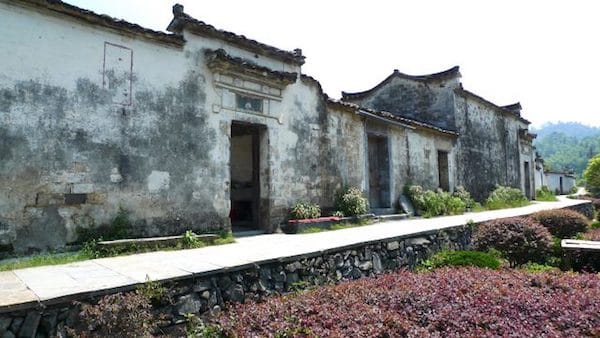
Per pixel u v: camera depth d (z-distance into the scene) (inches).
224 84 310.2
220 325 143.9
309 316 139.6
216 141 302.8
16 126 215.5
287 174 355.3
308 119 381.4
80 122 238.1
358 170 437.7
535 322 135.2
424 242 316.5
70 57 237.5
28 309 134.1
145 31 267.1
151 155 266.7
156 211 265.7
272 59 353.4
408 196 509.7
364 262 263.9
